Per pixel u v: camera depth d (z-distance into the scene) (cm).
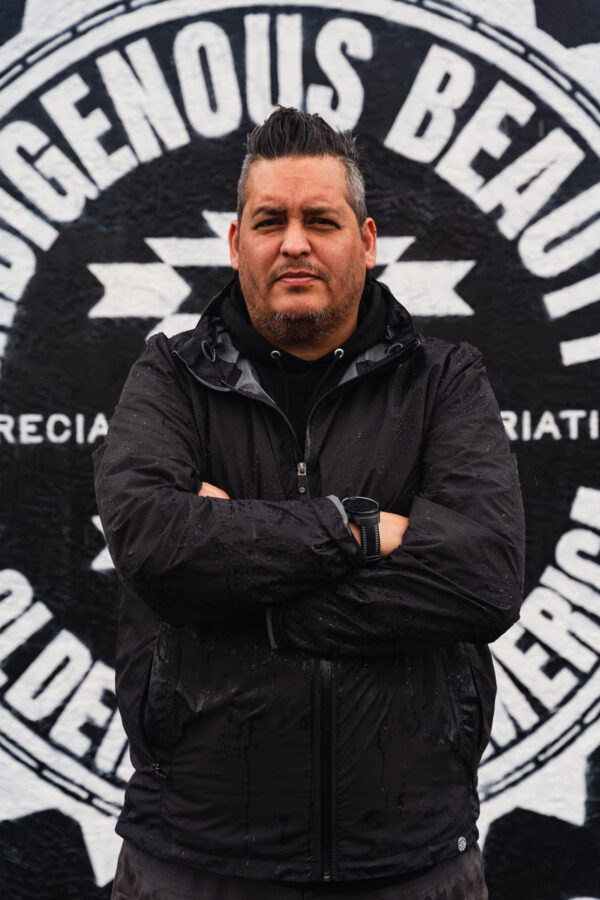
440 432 156
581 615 251
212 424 157
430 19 254
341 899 146
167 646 149
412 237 253
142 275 252
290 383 162
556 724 250
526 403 252
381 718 144
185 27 253
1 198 252
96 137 253
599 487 252
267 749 143
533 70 254
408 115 253
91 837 247
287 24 253
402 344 160
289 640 141
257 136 159
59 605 250
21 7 253
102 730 249
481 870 160
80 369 252
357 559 140
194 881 147
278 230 155
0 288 251
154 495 143
